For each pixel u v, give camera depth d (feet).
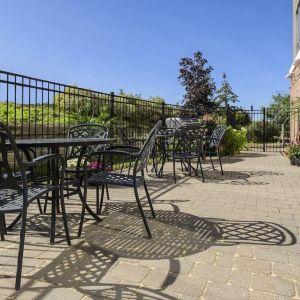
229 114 40.86
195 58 54.85
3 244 8.65
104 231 9.82
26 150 10.27
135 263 7.75
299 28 44.37
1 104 20.42
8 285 6.63
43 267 7.43
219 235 9.64
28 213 11.37
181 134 18.26
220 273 7.33
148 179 19.06
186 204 13.11
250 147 45.96
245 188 16.66
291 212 12.14
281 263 7.86
